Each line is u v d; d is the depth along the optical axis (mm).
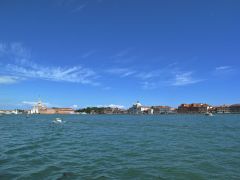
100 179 19281
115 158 27672
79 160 26500
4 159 26656
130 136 53781
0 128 78750
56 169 22406
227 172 21531
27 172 21250
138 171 21844
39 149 33812
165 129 76875
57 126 92312
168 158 27625
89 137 51375
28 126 91000
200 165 24109
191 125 99625
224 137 50781
